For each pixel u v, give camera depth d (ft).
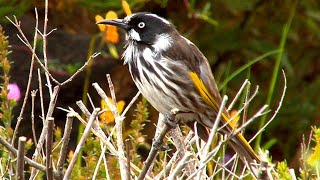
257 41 48.70
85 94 40.81
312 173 28.86
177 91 31.09
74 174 29.81
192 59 31.68
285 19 48.91
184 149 27.63
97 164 27.99
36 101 44.42
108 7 45.06
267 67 48.78
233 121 30.42
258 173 21.57
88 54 45.21
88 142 29.71
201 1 48.03
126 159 25.58
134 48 31.73
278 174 27.71
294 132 48.32
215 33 48.26
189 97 31.14
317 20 49.42
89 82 46.11
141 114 31.04
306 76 49.67
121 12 44.68
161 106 31.48
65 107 45.24
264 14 48.60
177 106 31.27
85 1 45.06
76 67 45.62
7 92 27.96
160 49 31.42
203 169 25.50
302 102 48.73
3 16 45.06
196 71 31.68
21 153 21.42
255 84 48.65
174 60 31.32
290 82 49.03
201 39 48.26
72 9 45.98
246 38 48.52
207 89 31.50
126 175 25.43
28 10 45.68
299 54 49.90
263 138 48.01
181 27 47.65
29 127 44.01
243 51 48.52
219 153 34.50
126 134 35.14
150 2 46.32
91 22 46.62
